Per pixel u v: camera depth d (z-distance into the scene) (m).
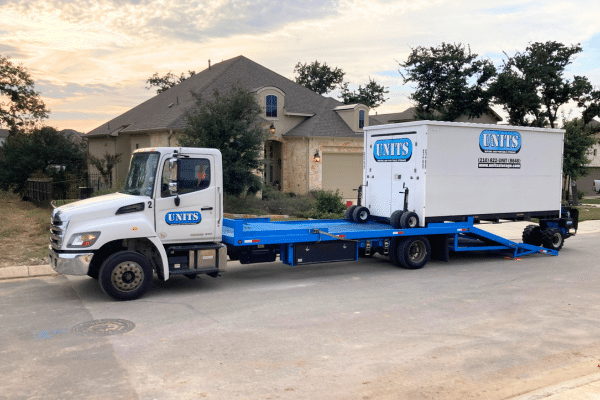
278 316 7.75
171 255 9.01
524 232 14.95
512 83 30.88
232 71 30.70
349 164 29.38
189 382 5.28
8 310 7.90
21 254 11.92
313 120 28.97
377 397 4.99
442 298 9.01
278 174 29.81
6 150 27.08
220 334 6.85
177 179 8.97
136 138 29.27
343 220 13.20
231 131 19.16
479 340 6.74
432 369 5.71
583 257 13.80
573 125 29.02
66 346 6.30
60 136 29.05
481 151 12.25
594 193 42.62
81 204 8.61
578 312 8.17
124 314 7.73
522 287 9.98
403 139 11.91
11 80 37.56
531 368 5.80
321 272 11.41
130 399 4.87
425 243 11.87
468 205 12.19
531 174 13.25
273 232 10.13
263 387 5.18
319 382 5.32
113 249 8.95
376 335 6.89
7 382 5.22
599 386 5.18
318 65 50.28
